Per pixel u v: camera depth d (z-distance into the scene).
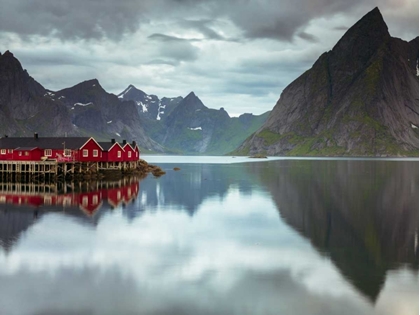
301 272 26.08
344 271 26.20
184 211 47.53
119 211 47.03
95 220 41.47
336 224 40.09
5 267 26.70
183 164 188.62
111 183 80.38
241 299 22.17
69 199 55.66
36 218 42.12
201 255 29.52
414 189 70.00
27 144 90.81
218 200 57.06
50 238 33.78
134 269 26.50
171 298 22.34
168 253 29.97
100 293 22.84
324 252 30.27
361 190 68.88
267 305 21.62
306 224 40.19
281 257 29.11
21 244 31.91
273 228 38.31
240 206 51.53
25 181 81.81
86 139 91.62
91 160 92.12
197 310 21.02
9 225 38.53
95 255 29.36
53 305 21.48
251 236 35.09
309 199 57.91
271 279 24.94
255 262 27.98
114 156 97.25
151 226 38.91
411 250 30.88
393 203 53.72
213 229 37.81
